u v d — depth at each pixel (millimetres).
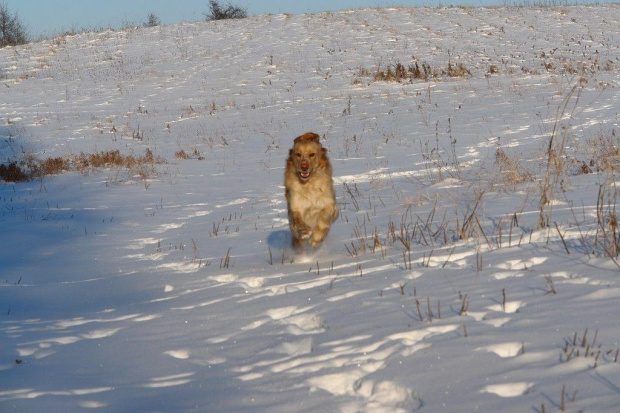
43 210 12758
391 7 45625
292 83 29750
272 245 8766
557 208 8477
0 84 33406
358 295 5762
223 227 10352
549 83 25375
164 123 24203
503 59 31219
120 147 20594
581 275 5484
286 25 42031
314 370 4262
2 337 5699
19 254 9414
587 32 36094
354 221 9539
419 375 3947
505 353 4172
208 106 26609
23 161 18516
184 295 6680
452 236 7672
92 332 5742
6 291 7391
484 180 11773
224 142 20141
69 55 39125
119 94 30141
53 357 5102
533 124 18469
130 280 7555
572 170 11906
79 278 7922
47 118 25750
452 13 42688
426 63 31281
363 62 32500
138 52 38625
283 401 3883
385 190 12188
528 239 6953
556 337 4234
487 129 18516
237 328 5434
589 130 16484
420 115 21766
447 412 3498
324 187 7945
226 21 45250
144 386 4363
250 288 6676
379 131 19875
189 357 4906
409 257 6613
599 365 3762
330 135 20047
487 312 4879
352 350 4504
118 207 12797
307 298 5934
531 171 12219
